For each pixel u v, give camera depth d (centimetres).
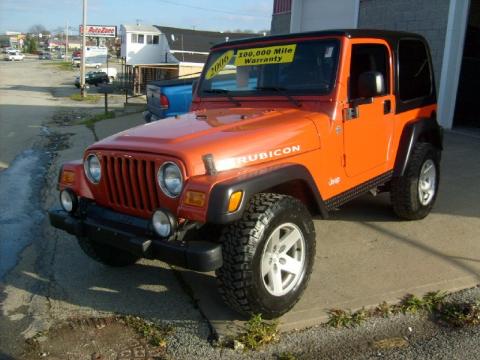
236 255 322
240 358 323
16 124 1631
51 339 353
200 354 329
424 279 412
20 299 411
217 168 334
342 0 1312
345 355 324
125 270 455
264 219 328
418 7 1080
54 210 403
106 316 380
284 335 344
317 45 433
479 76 1103
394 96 489
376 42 461
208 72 507
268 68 456
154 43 5272
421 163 522
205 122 402
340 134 419
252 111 432
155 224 327
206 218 311
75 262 479
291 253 364
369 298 383
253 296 329
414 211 531
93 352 337
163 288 420
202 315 373
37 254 504
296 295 361
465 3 991
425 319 363
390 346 332
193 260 311
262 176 332
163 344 341
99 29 7719
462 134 1001
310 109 422
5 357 333
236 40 495
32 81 4534
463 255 459
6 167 944
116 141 374
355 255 463
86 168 386
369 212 579
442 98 1038
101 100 2819
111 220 370
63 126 1568
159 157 336
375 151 470
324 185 409
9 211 654
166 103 945
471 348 329
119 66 6688
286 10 1555
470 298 387
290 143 377
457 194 639
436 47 1047
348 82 424
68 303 401
